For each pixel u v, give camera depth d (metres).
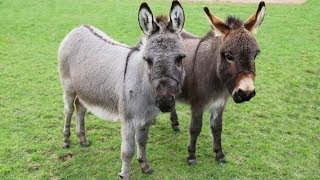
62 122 6.54
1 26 12.30
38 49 10.31
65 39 5.34
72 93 5.39
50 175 5.11
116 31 11.95
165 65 3.74
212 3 15.83
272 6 15.21
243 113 6.92
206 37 5.02
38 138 6.00
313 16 13.63
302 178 5.13
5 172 5.11
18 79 8.28
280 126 6.47
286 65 9.18
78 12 14.30
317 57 9.70
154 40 3.83
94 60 4.87
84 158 5.49
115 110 4.72
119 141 5.96
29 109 6.95
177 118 6.27
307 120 6.68
